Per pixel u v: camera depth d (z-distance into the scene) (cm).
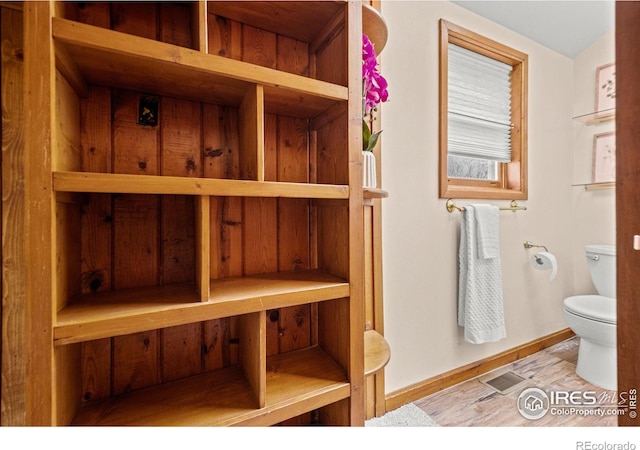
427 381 152
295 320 94
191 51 61
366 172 92
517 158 190
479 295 158
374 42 106
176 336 78
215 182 61
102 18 70
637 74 80
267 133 90
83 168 68
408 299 147
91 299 63
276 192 67
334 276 84
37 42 49
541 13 176
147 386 74
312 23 86
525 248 192
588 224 213
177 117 78
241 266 87
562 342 210
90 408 66
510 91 192
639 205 79
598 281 188
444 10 156
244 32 86
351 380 76
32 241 49
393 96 141
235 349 85
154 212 76
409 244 147
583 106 213
